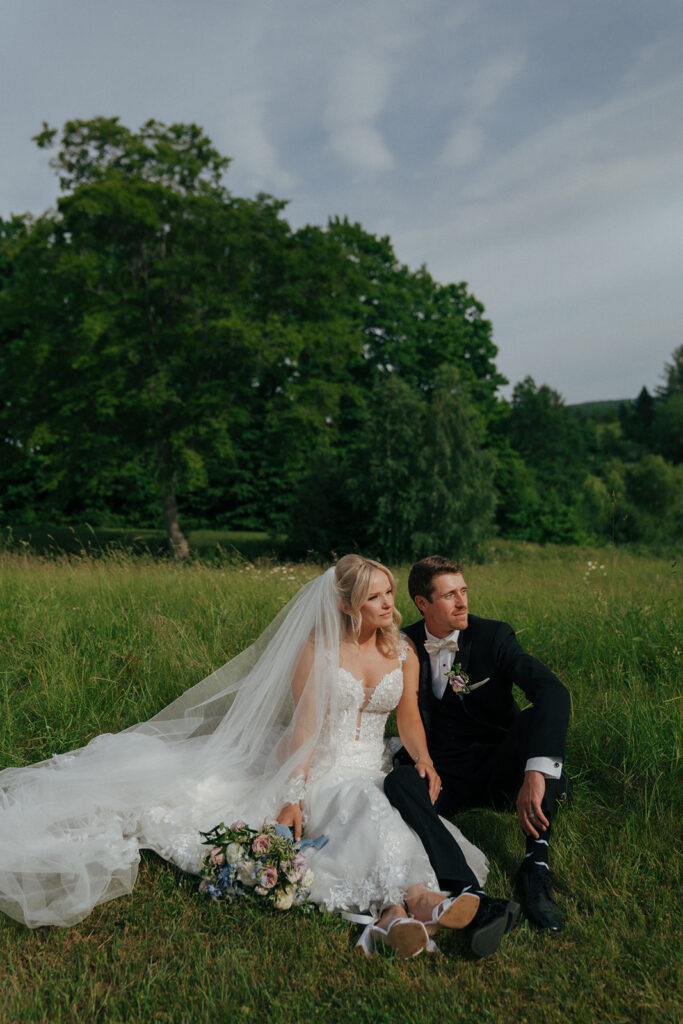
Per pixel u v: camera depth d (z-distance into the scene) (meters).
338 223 30.69
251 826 3.13
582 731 4.33
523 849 3.27
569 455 49.75
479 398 33.59
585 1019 2.20
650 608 6.25
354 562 3.26
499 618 6.45
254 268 21.42
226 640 5.65
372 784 3.02
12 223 20.19
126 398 19.33
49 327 20.23
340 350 22.44
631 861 3.12
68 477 21.44
